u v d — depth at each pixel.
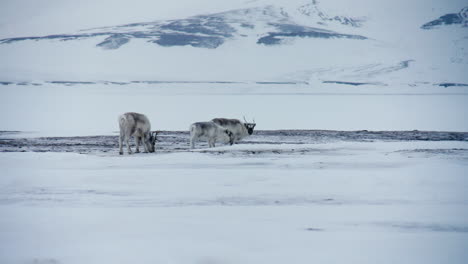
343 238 37.00
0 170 71.81
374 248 34.72
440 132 165.62
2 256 33.28
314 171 71.56
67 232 38.81
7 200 52.03
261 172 70.25
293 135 154.62
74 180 63.31
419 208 47.78
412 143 114.25
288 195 54.47
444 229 39.91
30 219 43.25
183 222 41.78
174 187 59.16
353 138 145.25
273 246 35.00
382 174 67.81
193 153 94.69
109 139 138.38
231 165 79.38
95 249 34.44
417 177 64.62
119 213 45.62
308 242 36.19
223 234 38.16
